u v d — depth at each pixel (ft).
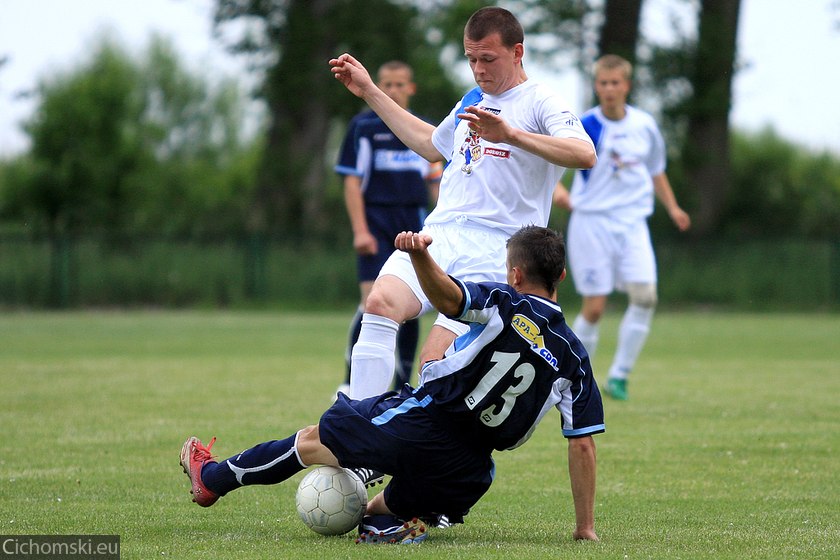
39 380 119.85
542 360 47.75
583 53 366.02
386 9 373.61
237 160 549.13
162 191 456.86
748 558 45.24
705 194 355.77
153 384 116.06
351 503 50.16
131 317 276.82
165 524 52.70
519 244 49.19
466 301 46.24
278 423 87.10
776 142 428.56
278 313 300.81
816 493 62.64
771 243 308.40
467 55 61.05
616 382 107.76
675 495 62.03
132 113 466.29
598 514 56.70
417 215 103.55
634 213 109.09
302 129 376.68
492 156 61.41
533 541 49.29
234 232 329.11
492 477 49.88
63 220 411.54
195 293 320.29
